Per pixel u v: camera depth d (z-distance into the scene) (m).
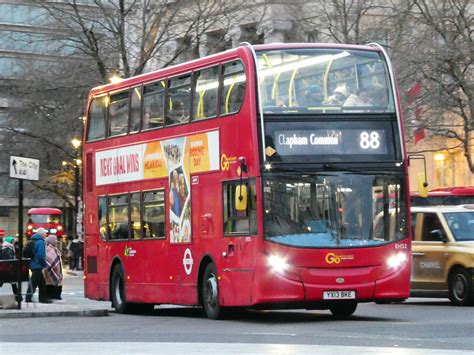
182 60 68.38
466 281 33.03
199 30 66.06
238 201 26.84
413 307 33.59
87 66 64.38
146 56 62.78
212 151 28.78
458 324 25.20
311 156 26.84
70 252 85.88
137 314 33.94
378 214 27.11
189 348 19.59
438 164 71.25
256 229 26.67
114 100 35.00
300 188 26.69
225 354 18.33
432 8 58.78
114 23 62.97
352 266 26.70
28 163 32.47
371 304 35.97
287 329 24.62
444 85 54.31
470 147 64.88
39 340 22.50
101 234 35.72
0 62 78.19
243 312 32.25
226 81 28.30
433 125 54.91
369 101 27.52
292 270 26.41
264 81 26.94
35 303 37.19
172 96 31.25
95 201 36.19
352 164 27.05
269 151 26.56
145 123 32.75
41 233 37.12
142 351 19.17
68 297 47.78
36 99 67.62
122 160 34.22
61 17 64.12
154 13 64.12
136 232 33.28
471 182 69.50
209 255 28.97
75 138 71.19
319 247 26.55
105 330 25.52
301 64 27.22
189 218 30.03
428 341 20.80
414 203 45.81
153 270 32.22
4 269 36.78
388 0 63.66
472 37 57.94
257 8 69.25
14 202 131.00
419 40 55.06
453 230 34.03
